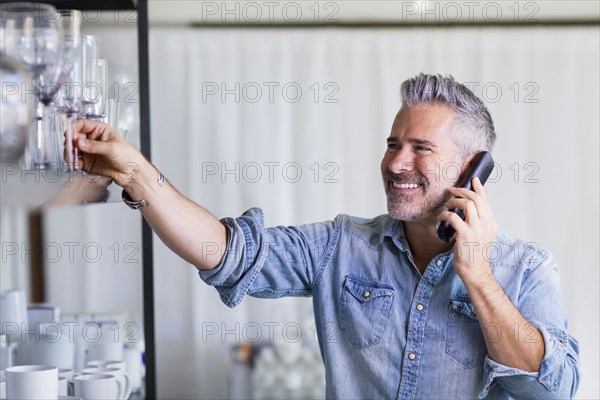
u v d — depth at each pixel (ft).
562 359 4.51
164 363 9.14
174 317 9.13
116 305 9.05
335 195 9.23
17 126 2.64
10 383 4.11
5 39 3.27
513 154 9.23
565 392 4.56
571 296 9.16
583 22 9.21
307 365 9.15
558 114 9.24
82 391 5.09
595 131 9.23
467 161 4.87
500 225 9.22
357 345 4.93
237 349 9.19
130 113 6.77
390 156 4.91
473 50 9.25
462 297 4.79
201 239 4.56
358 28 9.21
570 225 9.20
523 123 9.24
